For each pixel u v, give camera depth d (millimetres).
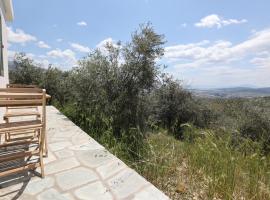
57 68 10742
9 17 6789
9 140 3230
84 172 2682
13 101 2275
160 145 4051
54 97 10219
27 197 2135
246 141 4000
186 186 2771
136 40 5875
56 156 3137
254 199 2475
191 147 3781
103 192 2271
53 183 2410
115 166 2865
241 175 2805
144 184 2457
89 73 6340
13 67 11211
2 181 2406
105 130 5102
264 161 3273
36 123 2742
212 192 2566
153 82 6113
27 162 2816
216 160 3131
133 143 4258
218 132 4395
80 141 3816
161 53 5953
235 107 8359
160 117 8930
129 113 5707
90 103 6156
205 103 10078
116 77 5996
